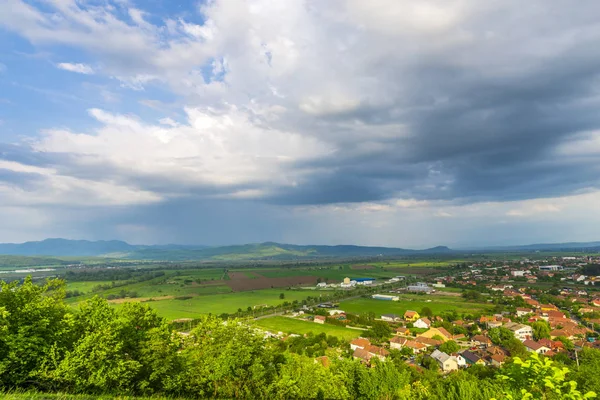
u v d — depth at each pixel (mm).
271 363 41938
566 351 93188
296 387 37094
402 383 48594
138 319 35000
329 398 41469
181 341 35969
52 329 29047
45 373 25578
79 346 27281
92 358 26703
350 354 91375
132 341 32062
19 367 25625
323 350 93562
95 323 31250
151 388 30344
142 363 30562
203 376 33125
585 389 33750
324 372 43625
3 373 24922
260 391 35219
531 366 11672
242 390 34531
